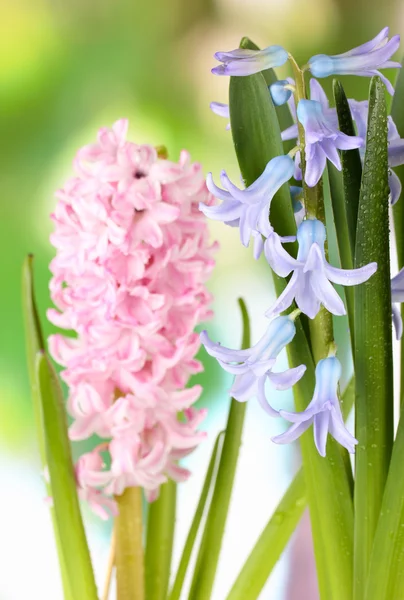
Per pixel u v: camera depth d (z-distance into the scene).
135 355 0.52
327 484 0.50
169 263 0.52
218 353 0.46
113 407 0.52
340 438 0.46
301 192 0.50
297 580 0.74
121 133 0.52
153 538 0.57
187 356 0.53
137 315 0.52
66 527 0.53
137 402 0.52
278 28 0.77
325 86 0.75
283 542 0.55
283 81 0.49
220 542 0.56
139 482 0.53
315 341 0.49
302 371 0.46
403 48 0.76
